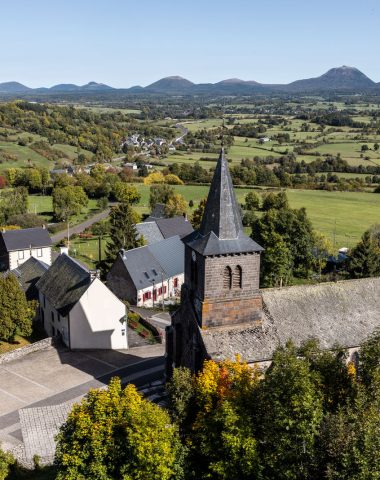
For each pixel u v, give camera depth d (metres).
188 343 43.22
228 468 28.72
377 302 47.06
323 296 45.25
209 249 38.12
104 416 29.88
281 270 81.12
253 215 129.12
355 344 43.41
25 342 63.47
